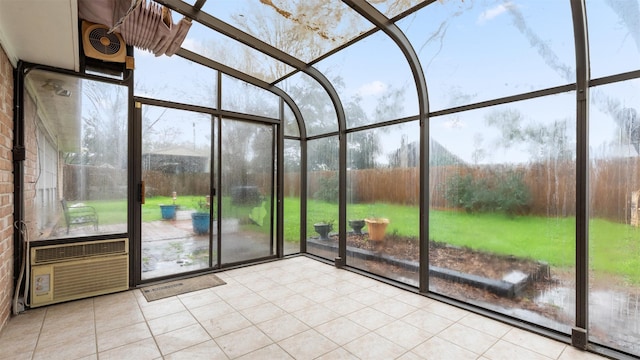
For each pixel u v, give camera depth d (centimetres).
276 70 416
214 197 417
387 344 234
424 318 276
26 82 296
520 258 271
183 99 390
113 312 286
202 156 409
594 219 230
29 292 291
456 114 312
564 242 246
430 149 335
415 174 353
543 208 256
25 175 290
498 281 285
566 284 245
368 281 374
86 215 328
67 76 320
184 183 395
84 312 285
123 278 338
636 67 209
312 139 496
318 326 261
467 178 305
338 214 448
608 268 225
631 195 215
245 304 306
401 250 368
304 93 475
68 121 321
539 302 259
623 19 211
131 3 223
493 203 287
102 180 338
